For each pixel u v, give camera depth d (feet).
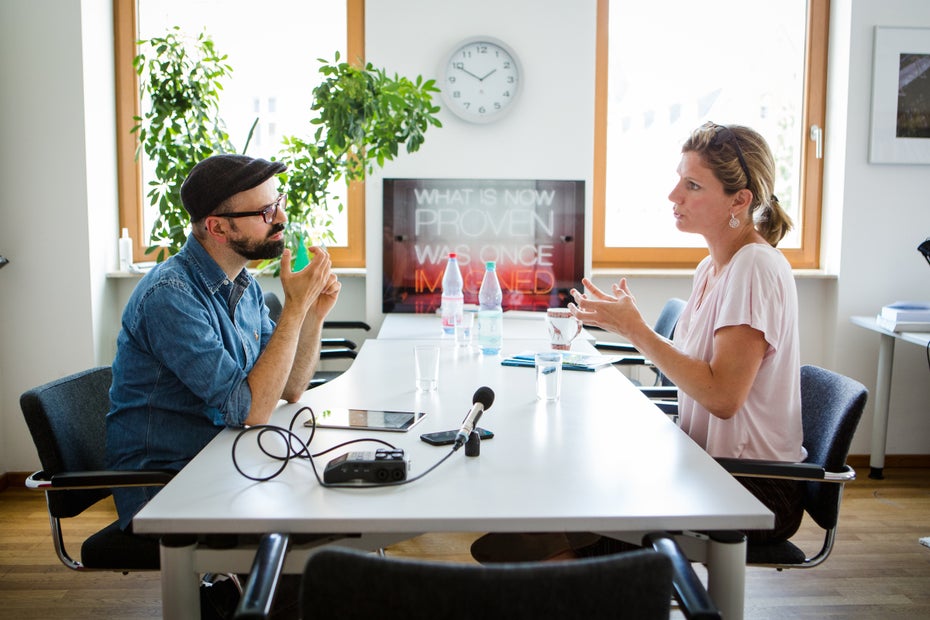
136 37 11.91
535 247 11.85
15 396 11.11
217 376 5.27
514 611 2.78
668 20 12.37
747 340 5.32
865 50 11.66
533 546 5.32
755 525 3.75
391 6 11.55
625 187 12.62
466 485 4.14
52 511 5.53
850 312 12.07
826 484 5.48
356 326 11.43
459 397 6.18
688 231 6.02
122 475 5.23
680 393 6.41
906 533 9.61
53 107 10.76
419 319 11.12
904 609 7.76
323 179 10.37
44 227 10.91
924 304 10.73
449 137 11.76
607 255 12.69
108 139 11.64
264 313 6.77
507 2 11.58
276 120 12.19
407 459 4.33
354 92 10.06
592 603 2.81
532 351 8.30
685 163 5.89
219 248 5.81
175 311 5.37
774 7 12.35
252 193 5.64
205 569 3.88
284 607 5.00
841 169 11.92
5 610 7.64
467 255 11.85
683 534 3.99
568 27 11.62
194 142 10.12
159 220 10.07
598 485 4.14
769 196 5.93
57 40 10.69
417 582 2.78
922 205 11.93
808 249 12.59
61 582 8.24
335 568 2.82
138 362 5.55
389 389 6.48
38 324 11.03
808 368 6.41
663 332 9.82
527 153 11.79
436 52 11.62
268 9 12.05
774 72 12.46
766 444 5.62
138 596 7.96
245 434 5.15
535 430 5.22
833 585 8.27
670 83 12.46
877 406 11.59
